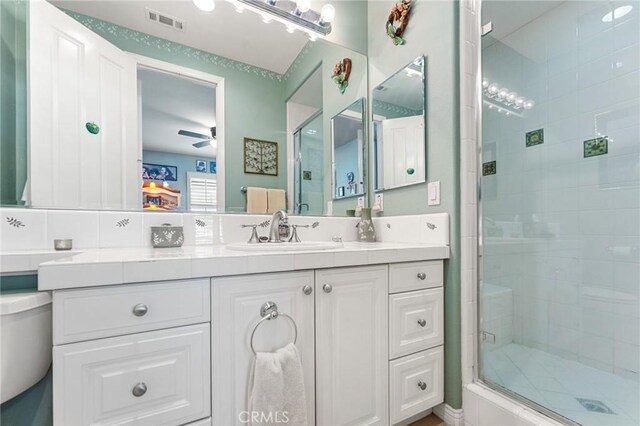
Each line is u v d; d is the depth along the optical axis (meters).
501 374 1.47
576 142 1.72
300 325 0.89
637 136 1.50
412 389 1.14
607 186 1.60
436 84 1.38
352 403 1.00
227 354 0.78
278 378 0.80
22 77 1.02
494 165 1.94
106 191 1.16
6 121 1.00
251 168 1.51
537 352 1.77
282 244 1.17
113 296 0.65
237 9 1.48
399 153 1.59
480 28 1.37
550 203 1.82
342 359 0.98
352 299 1.00
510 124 2.00
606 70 1.61
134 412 0.67
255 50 1.53
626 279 1.52
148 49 1.28
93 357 0.62
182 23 1.36
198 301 0.74
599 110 1.64
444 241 1.29
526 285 1.89
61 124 1.08
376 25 1.79
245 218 1.38
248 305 0.81
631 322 1.50
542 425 1.02
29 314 0.68
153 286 0.69
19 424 0.81
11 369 0.65
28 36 1.03
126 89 1.22
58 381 0.59
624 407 1.22
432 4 1.40
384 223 1.64
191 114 1.37
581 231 1.69
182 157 1.33
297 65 1.65
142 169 1.24
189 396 0.73
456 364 1.24
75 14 1.12
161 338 0.70
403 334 1.12
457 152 1.29
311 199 1.67
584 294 1.67
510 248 1.95
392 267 1.10
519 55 1.96
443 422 1.25
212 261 0.75
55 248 0.98
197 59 1.39
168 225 1.19
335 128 1.75
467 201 1.28
